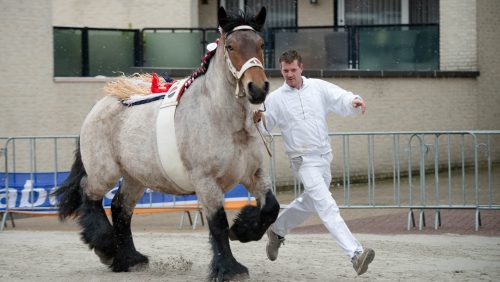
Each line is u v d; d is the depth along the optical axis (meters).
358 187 18.53
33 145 14.45
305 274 9.25
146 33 19.55
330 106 8.90
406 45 20.47
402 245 11.44
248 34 7.84
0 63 16.66
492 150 21.36
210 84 8.27
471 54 21.22
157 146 8.65
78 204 9.88
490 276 9.03
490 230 12.91
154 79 9.25
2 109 16.69
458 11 21.23
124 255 9.65
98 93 17.59
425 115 20.28
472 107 21.16
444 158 20.44
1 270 9.84
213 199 8.28
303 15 24.56
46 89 17.09
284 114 8.84
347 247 8.38
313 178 8.68
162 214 15.70
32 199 14.11
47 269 9.90
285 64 8.74
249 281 8.71
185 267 9.78
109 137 9.35
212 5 24.64
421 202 13.20
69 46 18.27
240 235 8.48
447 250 10.97
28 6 16.91
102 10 22.58
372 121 19.55
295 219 9.20
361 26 20.06
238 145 8.19
